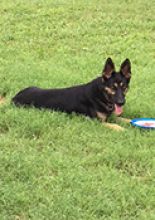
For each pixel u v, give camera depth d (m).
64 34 7.77
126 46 7.42
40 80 5.83
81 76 6.05
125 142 4.34
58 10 8.56
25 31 7.83
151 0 9.19
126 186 3.69
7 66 6.39
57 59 6.85
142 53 7.20
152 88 5.75
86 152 4.21
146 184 3.78
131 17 8.42
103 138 4.38
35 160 3.97
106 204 3.49
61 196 3.56
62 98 4.89
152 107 5.14
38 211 3.42
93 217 3.39
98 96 4.75
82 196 3.57
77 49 7.32
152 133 4.51
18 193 3.57
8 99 5.23
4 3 8.91
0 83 5.68
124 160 4.07
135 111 5.04
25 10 8.57
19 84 5.65
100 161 4.04
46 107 4.92
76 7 8.73
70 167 3.91
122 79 4.73
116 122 4.81
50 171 3.88
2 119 4.62
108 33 7.86
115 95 4.68
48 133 4.43
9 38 7.58
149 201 3.56
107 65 4.71
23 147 4.22
